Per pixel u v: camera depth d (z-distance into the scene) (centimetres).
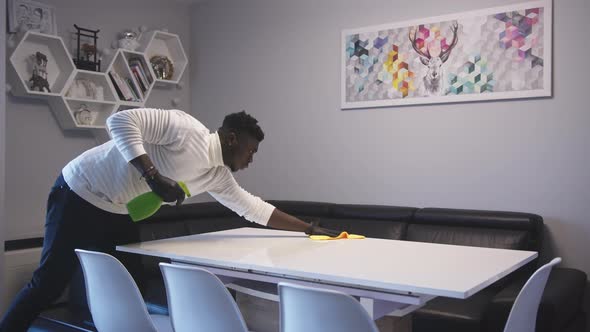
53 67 385
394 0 387
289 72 439
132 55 431
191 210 405
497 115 350
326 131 421
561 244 330
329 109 419
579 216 325
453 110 365
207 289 169
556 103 331
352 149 409
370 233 359
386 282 161
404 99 382
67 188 228
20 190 375
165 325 227
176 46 464
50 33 382
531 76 337
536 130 338
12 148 370
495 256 205
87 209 228
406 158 385
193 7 494
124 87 415
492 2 350
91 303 212
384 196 395
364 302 172
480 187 356
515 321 167
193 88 497
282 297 153
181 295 180
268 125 452
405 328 227
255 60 457
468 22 357
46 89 367
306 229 264
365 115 402
